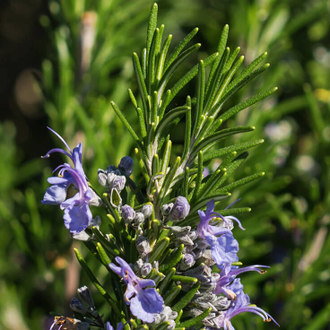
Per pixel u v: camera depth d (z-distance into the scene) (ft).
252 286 2.47
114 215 1.90
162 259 1.90
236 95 2.71
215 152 1.92
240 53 2.94
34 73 2.67
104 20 2.66
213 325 1.90
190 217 1.90
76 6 2.71
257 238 3.05
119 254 1.91
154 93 1.89
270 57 2.88
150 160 1.93
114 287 1.94
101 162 2.28
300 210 2.52
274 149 2.41
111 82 2.76
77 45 2.70
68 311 2.32
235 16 3.10
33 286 2.84
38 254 2.35
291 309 2.35
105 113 2.51
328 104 2.76
